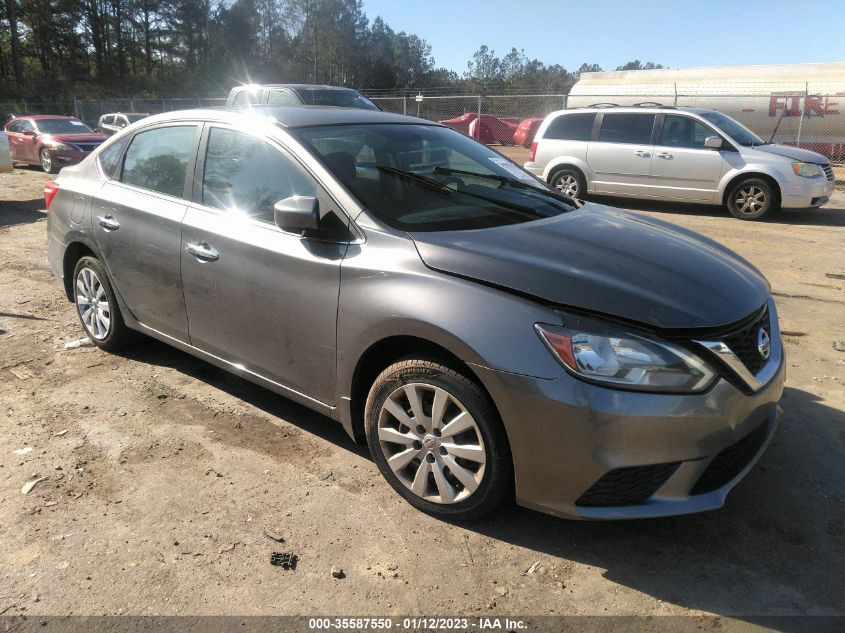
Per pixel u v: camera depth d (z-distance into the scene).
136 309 4.17
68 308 5.68
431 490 2.87
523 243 2.90
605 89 20.86
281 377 3.36
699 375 2.42
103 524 2.82
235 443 3.49
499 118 26.33
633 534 2.80
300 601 2.41
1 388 4.11
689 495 2.51
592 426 2.37
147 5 65.12
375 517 2.88
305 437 3.56
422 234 2.92
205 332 3.70
